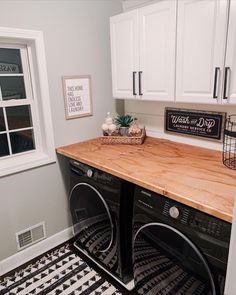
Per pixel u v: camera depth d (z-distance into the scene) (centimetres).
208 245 119
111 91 254
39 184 220
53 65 207
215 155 190
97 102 245
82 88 230
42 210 227
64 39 209
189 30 161
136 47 197
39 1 188
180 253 134
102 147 220
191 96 172
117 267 188
